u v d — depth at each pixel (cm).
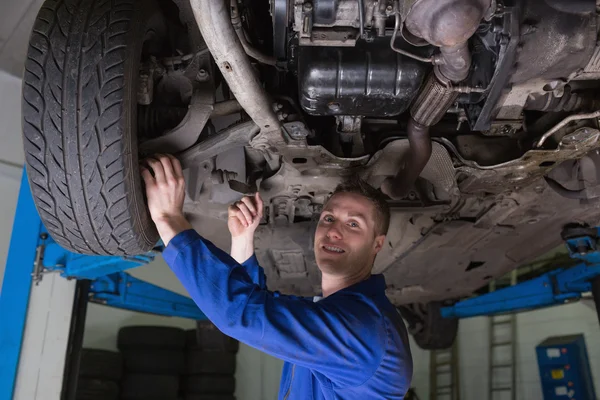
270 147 182
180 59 167
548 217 253
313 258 285
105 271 301
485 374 713
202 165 203
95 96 138
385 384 136
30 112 140
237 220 177
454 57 132
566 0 135
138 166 150
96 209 149
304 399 148
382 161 196
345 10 130
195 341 644
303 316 125
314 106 157
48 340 327
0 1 364
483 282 385
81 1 145
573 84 173
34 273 310
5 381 302
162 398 595
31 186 149
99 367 569
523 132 193
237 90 145
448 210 238
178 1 165
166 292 412
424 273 345
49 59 139
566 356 580
